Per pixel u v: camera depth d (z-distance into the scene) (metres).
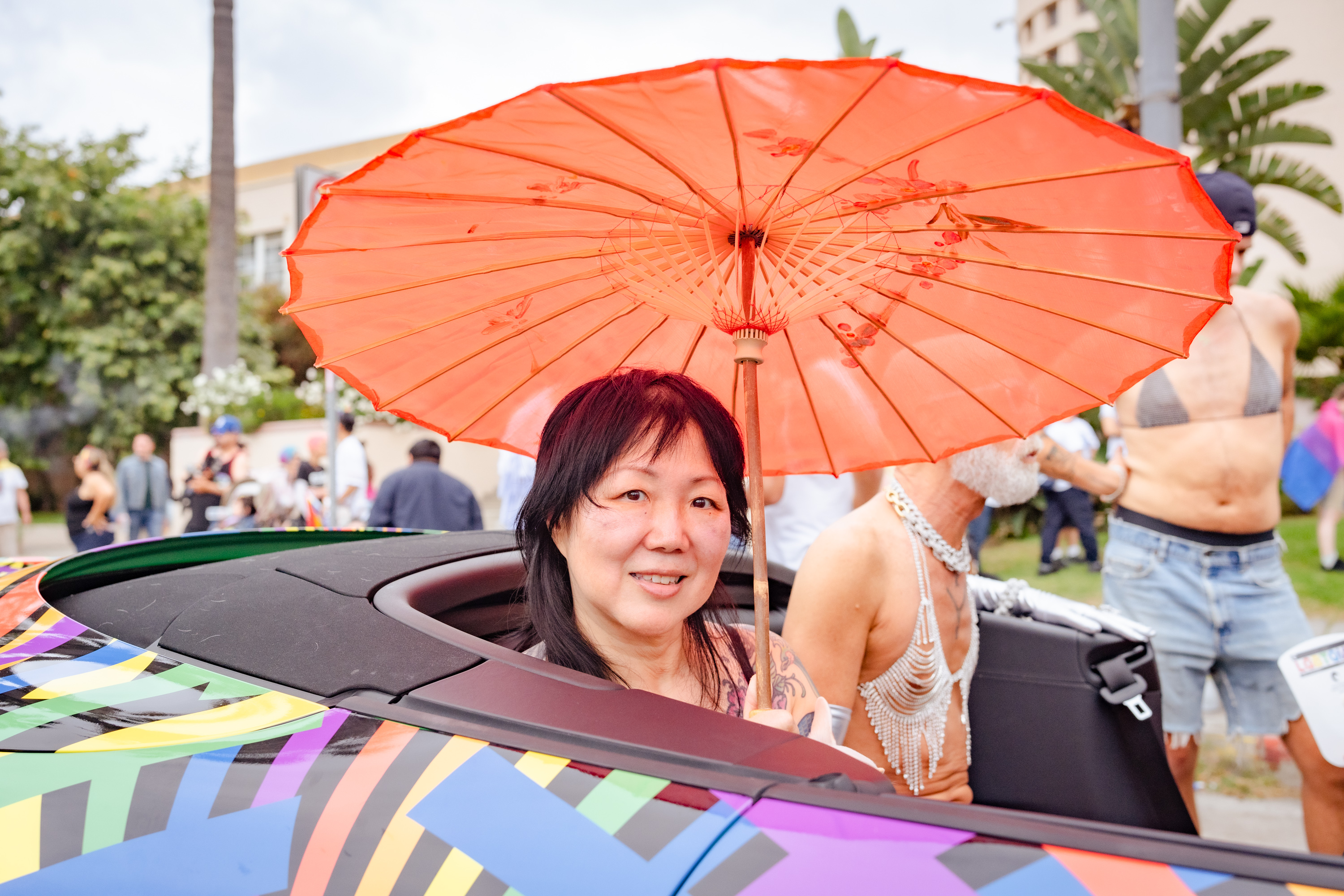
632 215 1.30
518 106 0.99
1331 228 16.88
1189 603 3.00
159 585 1.69
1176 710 3.05
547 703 1.17
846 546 2.09
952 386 1.64
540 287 1.49
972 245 1.31
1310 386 11.86
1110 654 2.32
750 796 0.96
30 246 22.84
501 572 1.88
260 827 1.09
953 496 2.12
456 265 1.41
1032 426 1.64
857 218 1.28
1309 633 2.99
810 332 1.65
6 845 1.16
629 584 1.37
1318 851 2.90
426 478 5.77
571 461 1.37
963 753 2.28
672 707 1.16
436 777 1.07
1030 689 2.36
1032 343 1.49
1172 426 3.00
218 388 14.57
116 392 23.33
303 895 1.03
